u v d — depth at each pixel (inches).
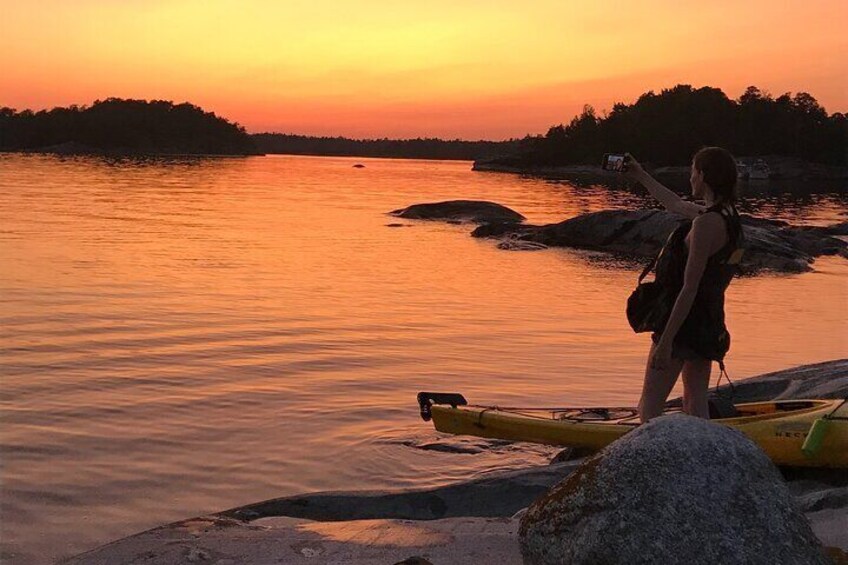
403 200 1654.8
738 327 490.0
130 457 246.5
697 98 5565.9
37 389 311.7
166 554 153.9
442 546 155.6
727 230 185.2
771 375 282.8
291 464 245.6
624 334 450.3
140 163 3777.1
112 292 523.8
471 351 402.6
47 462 239.8
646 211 919.0
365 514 193.5
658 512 117.0
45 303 479.8
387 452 256.5
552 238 933.8
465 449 259.8
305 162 6382.9
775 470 122.7
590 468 125.6
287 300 523.2
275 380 337.7
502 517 187.3
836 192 2783.0
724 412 224.1
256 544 158.6
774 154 5369.1
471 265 740.0
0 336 395.9
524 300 561.3
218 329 430.0
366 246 849.5
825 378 267.6
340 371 356.2
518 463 247.8
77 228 887.1
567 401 318.3
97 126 7711.6
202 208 1255.5
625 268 749.9
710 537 114.3
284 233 934.4
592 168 5349.4
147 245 768.9
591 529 120.2
